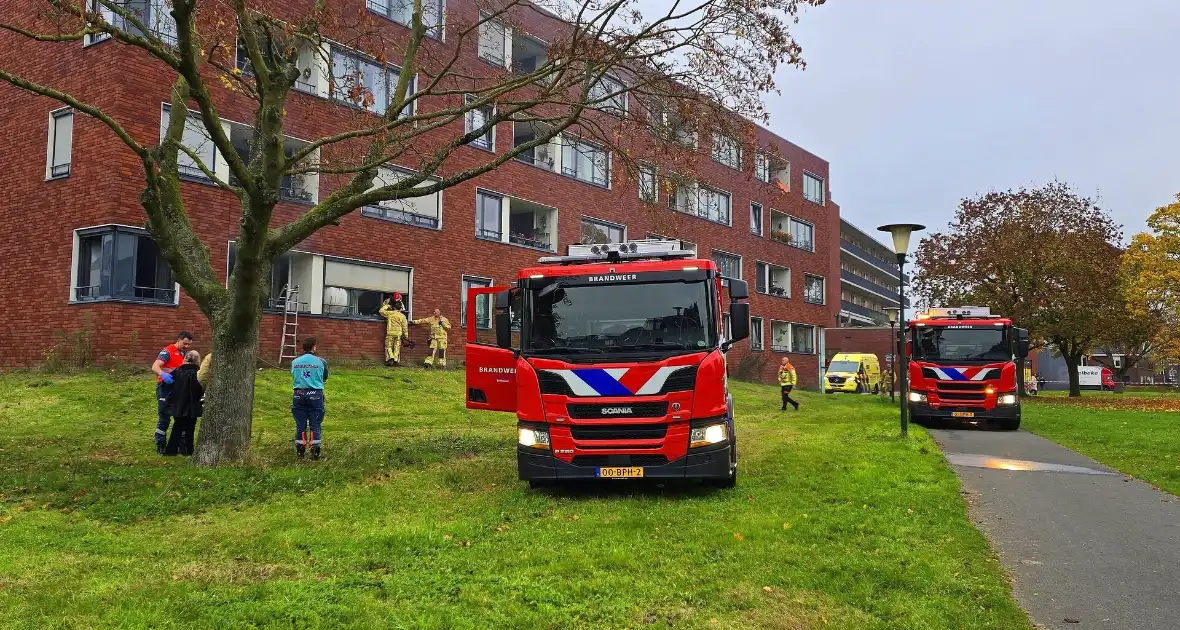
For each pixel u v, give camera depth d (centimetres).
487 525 680
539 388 827
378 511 747
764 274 4025
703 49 1048
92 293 1803
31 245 1898
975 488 891
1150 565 569
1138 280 2853
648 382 804
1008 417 1662
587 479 858
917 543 606
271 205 921
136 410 1437
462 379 2191
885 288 7038
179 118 1031
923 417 1819
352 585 507
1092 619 456
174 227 1011
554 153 2897
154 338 1814
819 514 706
